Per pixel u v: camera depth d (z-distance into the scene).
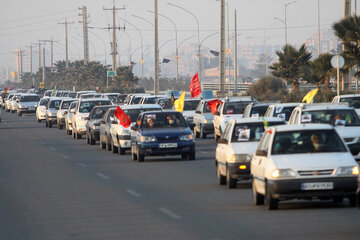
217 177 45.66
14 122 138.38
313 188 29.80
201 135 84.62
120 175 48.16
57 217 30.62
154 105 69.12
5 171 52.62
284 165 30.16
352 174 29.95
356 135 48.19
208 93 132.00
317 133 31.91
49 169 53.44
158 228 27.19
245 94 149.50
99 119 80.31
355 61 89.38
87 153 68.50
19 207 34.00
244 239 24.44
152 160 59.22
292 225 26.94
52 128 116.81
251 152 38.81
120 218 29.91
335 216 28.61
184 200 35.12
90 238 25.56
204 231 26.25
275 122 41.78
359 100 69.38
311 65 102.25
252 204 33.09
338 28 89.50
